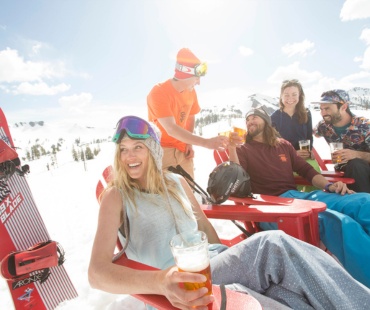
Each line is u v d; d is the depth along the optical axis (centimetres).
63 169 5078
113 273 122
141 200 167
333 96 369
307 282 128
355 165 317
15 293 204
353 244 193
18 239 221
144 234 163
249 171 313
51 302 218
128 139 165
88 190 1172
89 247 382
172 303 103
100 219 152
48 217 640
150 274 114
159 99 306
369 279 185
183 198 184
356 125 370
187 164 340
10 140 233
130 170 168
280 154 314
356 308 121
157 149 175
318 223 222
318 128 412
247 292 130
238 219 221
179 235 118
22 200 231
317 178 301
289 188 306
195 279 94
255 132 314
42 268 206
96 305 230
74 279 280
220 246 185
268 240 136
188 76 308
